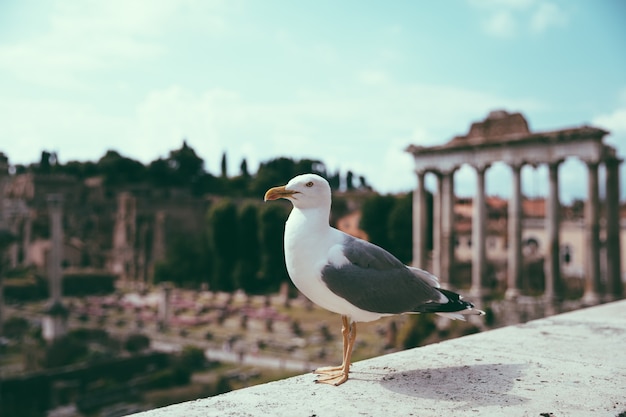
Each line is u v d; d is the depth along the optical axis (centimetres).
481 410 433
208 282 10769
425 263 5697
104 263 13762
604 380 512
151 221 13700
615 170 4684
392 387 491
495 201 9212
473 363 570
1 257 7206
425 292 525
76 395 4806
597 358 590
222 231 9988
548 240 4750
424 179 5719
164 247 13225
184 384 4862
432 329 4488
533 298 4825
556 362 575
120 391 4741
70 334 6700
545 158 4741
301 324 6700
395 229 8356
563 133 4584
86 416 4294
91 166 15500
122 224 13838
